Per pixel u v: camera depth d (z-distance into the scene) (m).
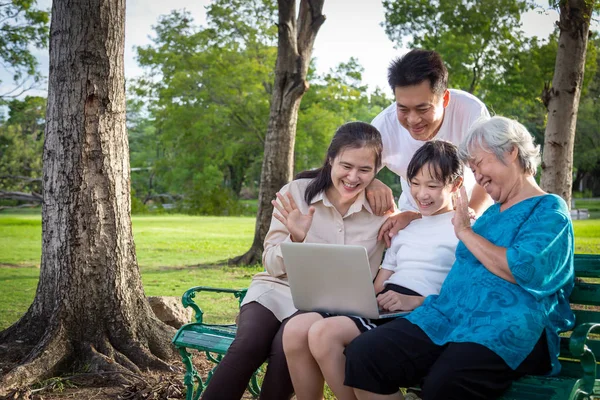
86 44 5.05
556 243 2.86
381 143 3.58
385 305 3.41
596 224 22.09
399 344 2.97
